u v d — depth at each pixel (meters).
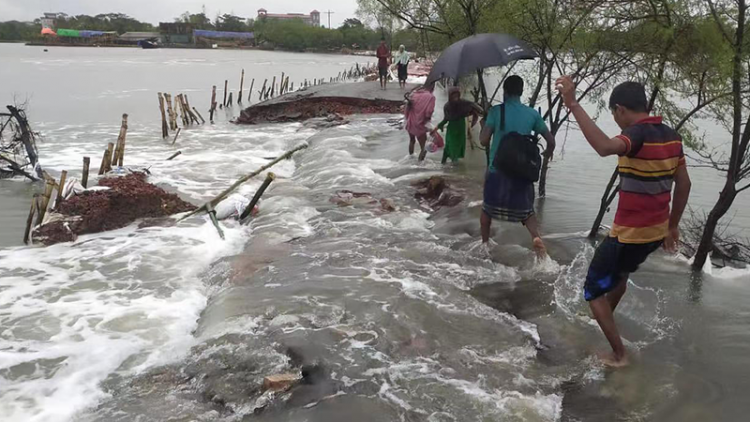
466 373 4.36
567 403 3.99
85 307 5.93
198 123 22.17
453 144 11.27
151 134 18.94
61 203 8.77
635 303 5.36
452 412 3.89
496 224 7.70
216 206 9.35
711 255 6.88
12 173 12.20
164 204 9.41
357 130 17.00
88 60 71.50
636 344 4.68
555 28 7.79
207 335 5.09
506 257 6.62
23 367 4.77
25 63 61.53
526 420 3.78
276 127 20.84
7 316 5.73
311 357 4.57
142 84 38.78
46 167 13.27
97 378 4.61
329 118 20.84
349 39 119.44
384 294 5.70
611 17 6.56
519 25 8.31
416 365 4.47
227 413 4.02
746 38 5.63
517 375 4.33
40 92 31.33
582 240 7.11
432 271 6.32
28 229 8.10
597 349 4.64
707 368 4.30
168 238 8.12
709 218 5.96
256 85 41.66
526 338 4.88
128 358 4.93
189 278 6.75
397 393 4.11
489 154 6.49
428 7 12.99
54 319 5.67
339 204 9.22
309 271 6.38
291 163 14.23
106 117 22.75
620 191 4.20
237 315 5.35
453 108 11.05
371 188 10.13
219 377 4.43
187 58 84.81
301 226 8.30
